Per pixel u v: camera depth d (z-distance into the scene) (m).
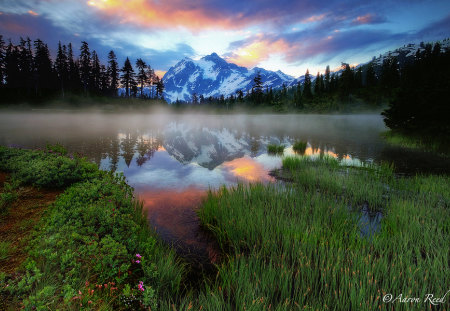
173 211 6.92
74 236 3.94
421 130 19.14
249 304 3.08
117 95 77.06
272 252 4.51
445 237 4.85
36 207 5.95
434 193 7.86
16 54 65.50
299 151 17.12
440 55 75.44
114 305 3.06
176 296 3.51
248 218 5.63
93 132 25.30
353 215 6.24
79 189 6.67
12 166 8.27
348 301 3.17
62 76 66.44
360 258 3.96
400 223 5.55
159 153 15.84
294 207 6.71
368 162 13.17
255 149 18.00
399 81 77.88
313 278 3.71
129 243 4.13
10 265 3.50
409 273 3.60
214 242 5.27
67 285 2.78
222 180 10.12
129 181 9.77
